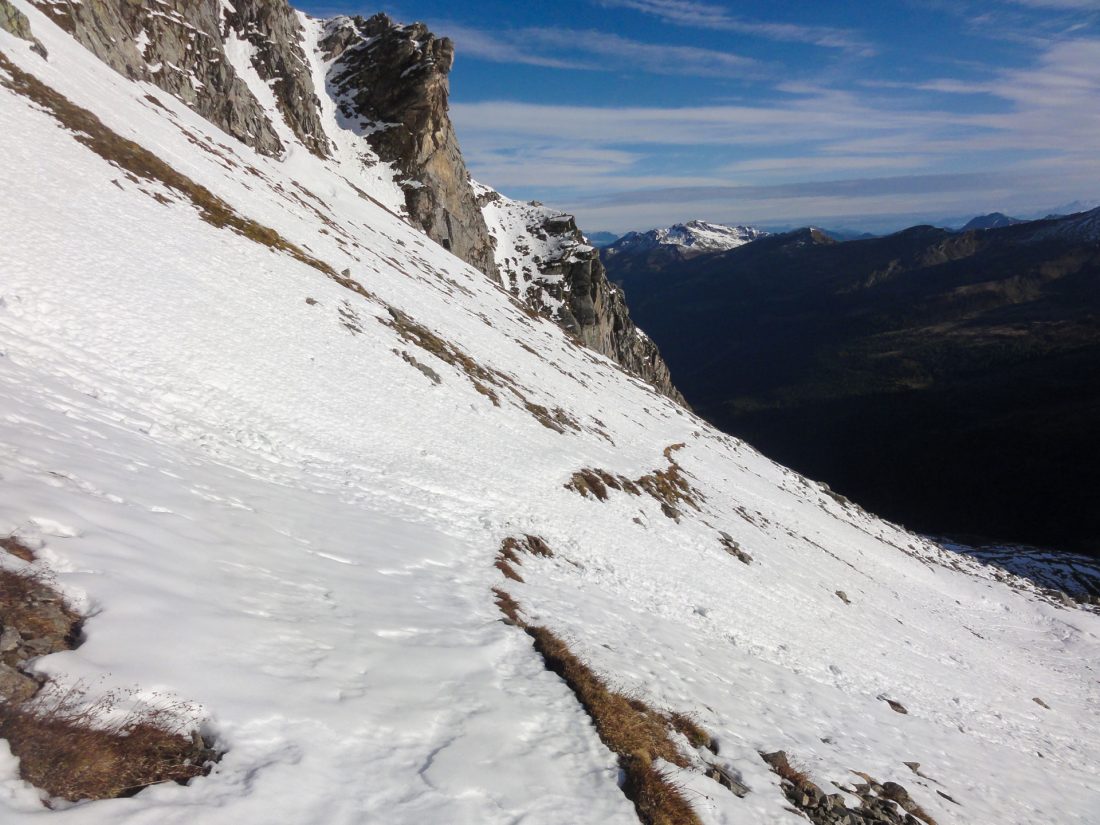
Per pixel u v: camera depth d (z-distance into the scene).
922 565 69.81
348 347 30.30
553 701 10.27
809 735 16.64
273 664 7.78
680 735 12.09
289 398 22.88
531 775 7.91
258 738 6.47
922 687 28.88
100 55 53.69
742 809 10.17
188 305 23.91
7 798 4.77
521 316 86.00
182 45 70.19
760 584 32.94
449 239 112.38
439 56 111.12
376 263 54.62
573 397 54.84
